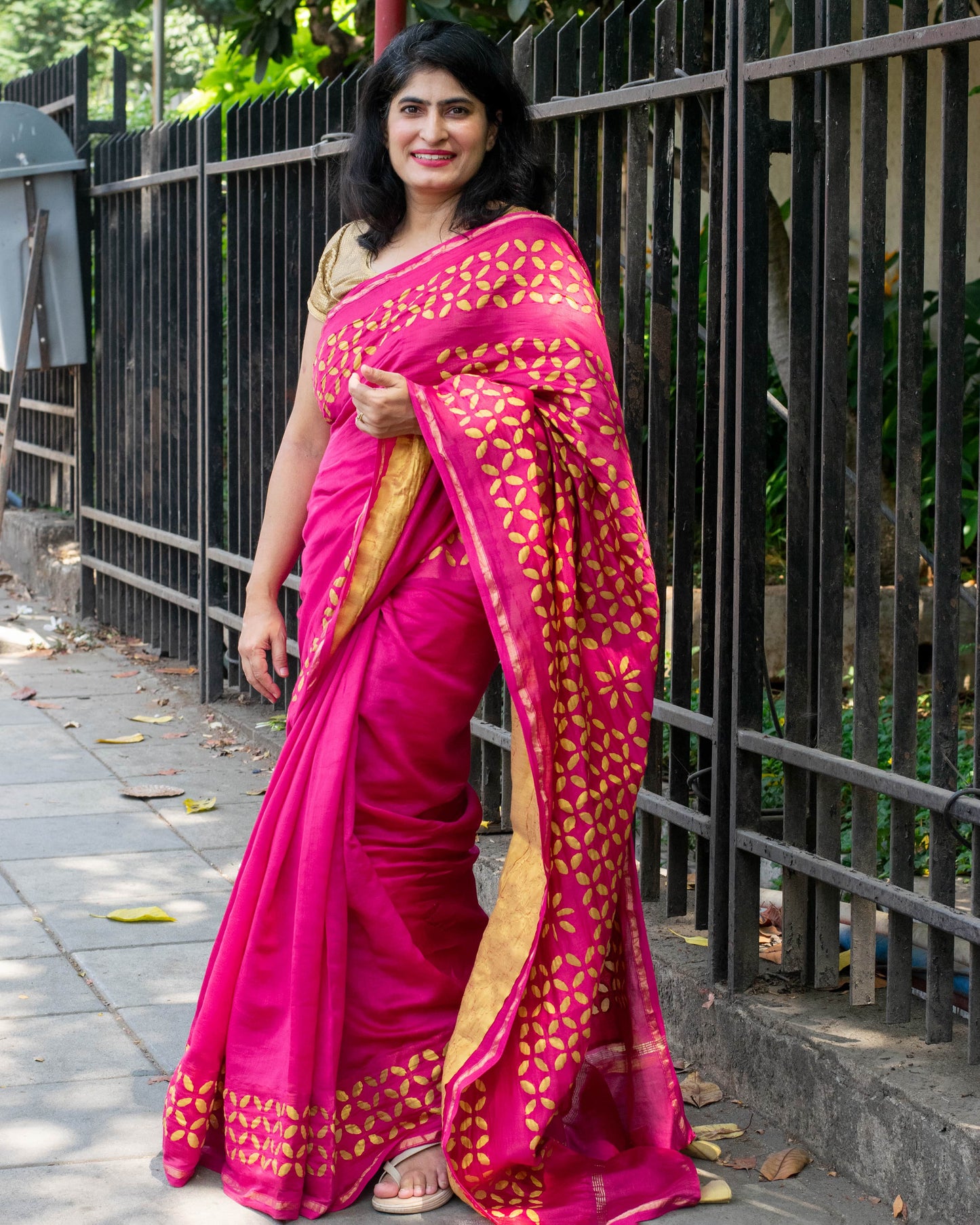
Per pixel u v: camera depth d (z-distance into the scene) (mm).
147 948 3541
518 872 2504
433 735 2535
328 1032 2461
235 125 5617
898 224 6453
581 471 2502
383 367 2514
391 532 2490
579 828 2512
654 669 2590
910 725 2666
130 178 6570
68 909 3775
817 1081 2676
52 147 6887
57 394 7902
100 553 7270
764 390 2904
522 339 2482
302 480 2857
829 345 2773
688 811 3262
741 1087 2895
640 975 2633
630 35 3297
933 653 2572
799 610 2908
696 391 3262
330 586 2541
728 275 2938
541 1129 2438
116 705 5871
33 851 4203
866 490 2727
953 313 2500
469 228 2541
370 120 2629
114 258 6887
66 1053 3000
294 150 5023
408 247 2643
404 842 2537
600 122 3496
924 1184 2422
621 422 2551
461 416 2420
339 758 2477
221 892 3930
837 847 2893
